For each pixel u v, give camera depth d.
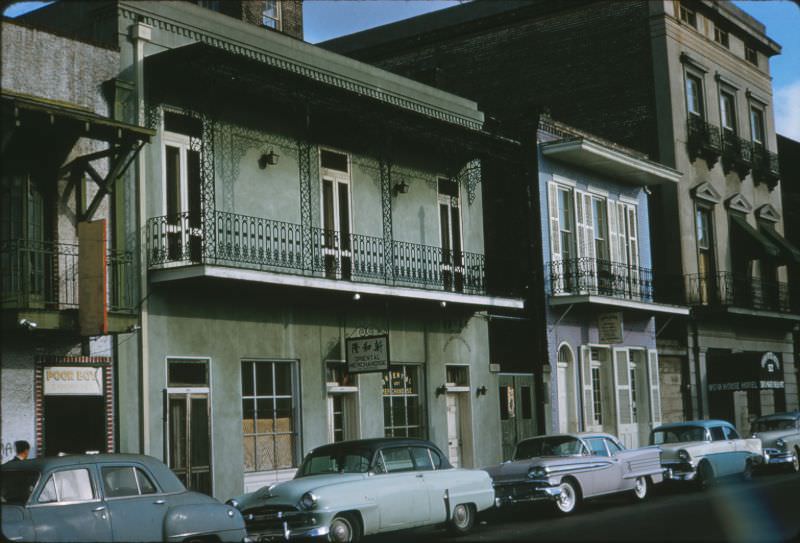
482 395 24.05
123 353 16.30
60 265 15.50
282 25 22.06
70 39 16.09
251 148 18.95
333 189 20.75
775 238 36.44
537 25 34.28
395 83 22.69
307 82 18.42
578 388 27.08
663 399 30.94
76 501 10.36
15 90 15.22
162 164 17.28
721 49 35.69
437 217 23.56
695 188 32.81
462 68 35.34
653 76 32.28
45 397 15.24
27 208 15.14
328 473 14.32
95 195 16.17
